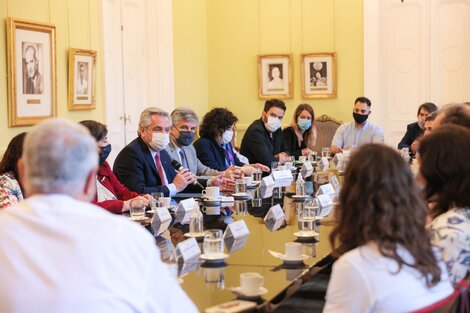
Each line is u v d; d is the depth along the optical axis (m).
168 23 8.52
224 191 5.07
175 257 2.59
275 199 4.61
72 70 6.64
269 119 7.10
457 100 8.80
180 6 8.91
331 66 9.12
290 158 7.04
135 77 8.07
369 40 8.95
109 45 7.47
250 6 9.44
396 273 1.79
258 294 2.17
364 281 1.79
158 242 3.06
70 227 1.68
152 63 8.40
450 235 2.27
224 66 9.59
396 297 1.78
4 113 5.78
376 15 8.91
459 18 8.73
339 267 1.83
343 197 1.92
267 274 2.46
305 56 9.20
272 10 9.36
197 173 5.85
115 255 1.67
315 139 8.05
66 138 1.71
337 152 8.06
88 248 1.66
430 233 2.14
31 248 1.66
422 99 8.91
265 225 3.54
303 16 9.23
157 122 4.78
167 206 4.17
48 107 6.32
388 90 9.02
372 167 1.86
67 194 1.72
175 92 8.80
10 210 1.72
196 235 3.22
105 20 7.34
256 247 2.95
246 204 4.38
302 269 2.53
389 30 8.98
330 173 6.36
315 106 9.26
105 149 4.41
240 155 6.80
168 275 1.79
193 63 9.27
